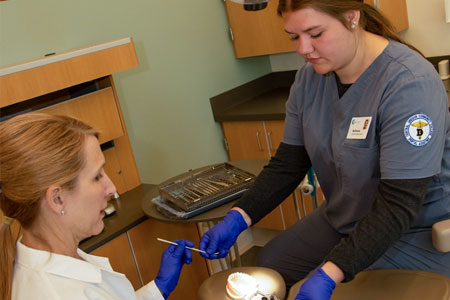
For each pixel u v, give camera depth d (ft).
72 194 3.24
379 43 4.45
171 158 9.32
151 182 8.98
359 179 4.68
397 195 4.01
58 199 3.20
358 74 4.53
